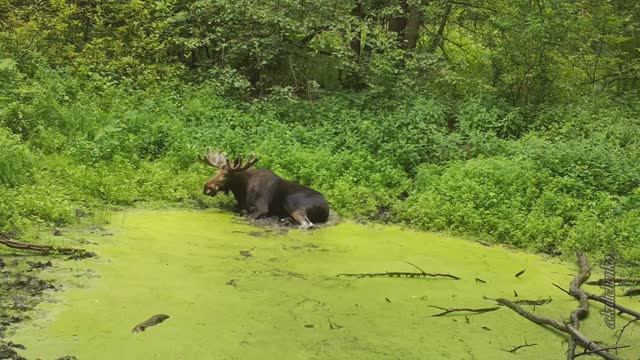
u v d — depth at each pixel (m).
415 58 15.01
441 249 8.71
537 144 11.78
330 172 11.16
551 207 10.07
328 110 13.66
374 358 5.23
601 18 16.41
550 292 7.30
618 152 11.61
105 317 5.55
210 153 10.51
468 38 18.56
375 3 15.94
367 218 10.10
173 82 13.77
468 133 12.92
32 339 5.02
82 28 14.58
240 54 15.30
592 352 5.59
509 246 9.15
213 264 7.25
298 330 5.65
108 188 9.53
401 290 6.93
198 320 5.68
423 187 11.03
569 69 15.66
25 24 13.00
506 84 14.81
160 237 8.14
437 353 5.43
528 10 14.77
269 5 14.20
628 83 17.62
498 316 6.38
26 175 9.02
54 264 6.71
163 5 14.41
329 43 15.90
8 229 7.44
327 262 7.72
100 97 12.73
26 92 11.26
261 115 13.23
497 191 10.29
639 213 9.88
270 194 9.67
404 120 12.82
